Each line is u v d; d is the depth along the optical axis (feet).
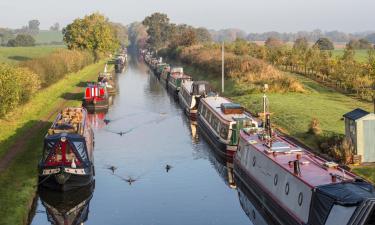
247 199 78.79
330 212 52.85
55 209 73.61
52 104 155.74
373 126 80.18
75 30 350.84
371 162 81.10
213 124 110.93
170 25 563.48
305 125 108.06
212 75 224.33
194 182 86.74
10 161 87.71
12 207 66.69
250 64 198.70
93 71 297.74
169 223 68.59
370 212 49.55
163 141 118.21
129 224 68.23
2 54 387.34
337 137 90.94
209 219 70.18
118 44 463.01
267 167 71.87
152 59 375.25
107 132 128.57
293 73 226.58
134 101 184.14
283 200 64.85
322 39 451.53
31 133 110.83
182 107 165.89
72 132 86.84
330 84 182.70
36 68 177.68
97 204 75.87
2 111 115.24
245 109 139.33
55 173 75.46
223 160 99.25
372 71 152.97
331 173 59.98
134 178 88.79
